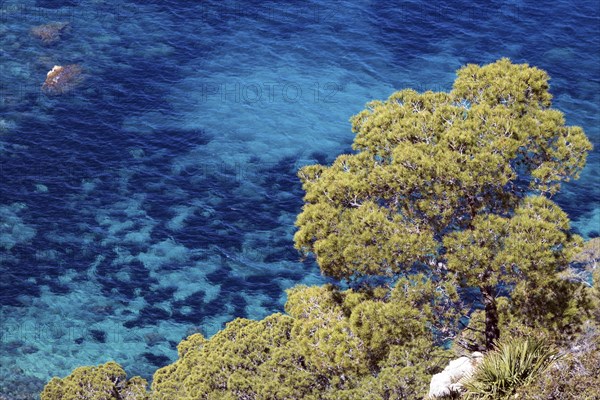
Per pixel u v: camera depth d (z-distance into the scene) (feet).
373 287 104.63
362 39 288.51
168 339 188.44
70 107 256.32
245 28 294.46
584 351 88.79
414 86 270.05
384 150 107.24
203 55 282.56
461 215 102.63
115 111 255.70
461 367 98.17
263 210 221.66
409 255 97.76
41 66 273.13
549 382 84.79
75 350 185.26
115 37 287.69
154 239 211.82
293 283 202.18
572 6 302.45
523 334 96.68
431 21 295.48
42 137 244.01
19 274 202.08
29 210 219.20
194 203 222.89
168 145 243.81
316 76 274.16
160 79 270.67
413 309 96.12
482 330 108.78
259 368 118.42
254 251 209.26
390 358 98.22
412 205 102.78
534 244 93.09
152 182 229.66
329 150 244.83
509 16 297.12
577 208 223.30
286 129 251.19
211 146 244.01
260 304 196.65
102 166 234.79
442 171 98.58
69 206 221.05
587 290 108.58
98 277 201.87
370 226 99.76
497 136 101.14
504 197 101.76
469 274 96.68
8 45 281.13
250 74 274.77
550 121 101.91
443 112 105.19
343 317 105.29
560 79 270.05
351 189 104.32
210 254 208.03
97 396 133.59
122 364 182.70
